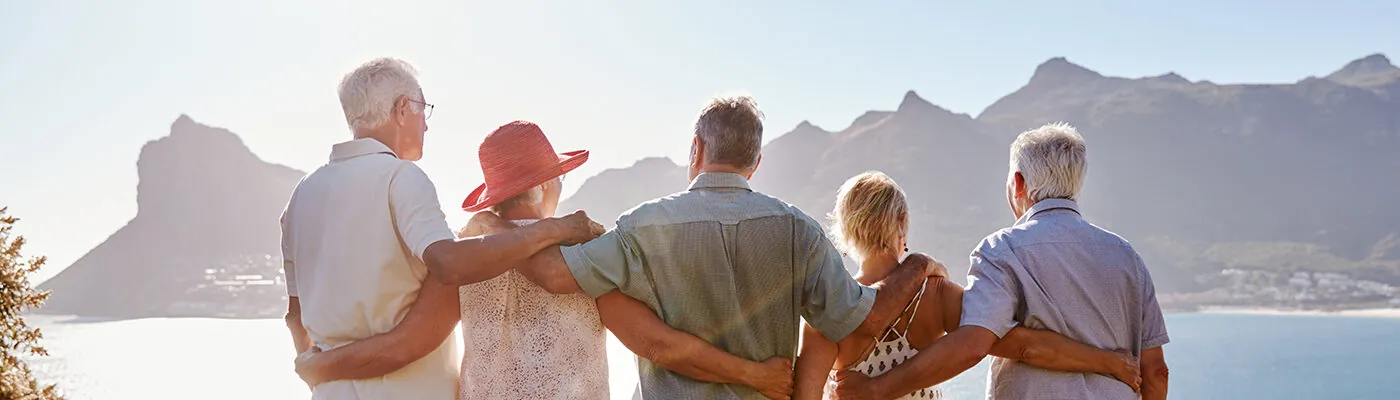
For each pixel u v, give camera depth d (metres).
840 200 2.99
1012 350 2.74
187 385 95.12
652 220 2.39
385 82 2.55
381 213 2.45
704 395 2.44
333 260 2.45
